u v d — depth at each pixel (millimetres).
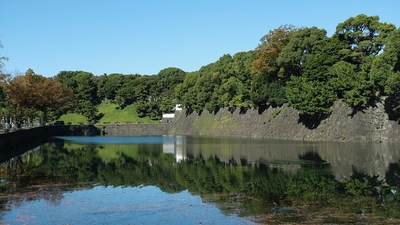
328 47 63062
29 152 55000
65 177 33094
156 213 21078
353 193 24406
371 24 61531
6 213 21297
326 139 60969
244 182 29188
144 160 44594
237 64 90188
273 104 79375
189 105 113750
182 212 21172
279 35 75125
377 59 51219
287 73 74812
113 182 30641
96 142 76750
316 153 44750
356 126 56969
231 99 91750
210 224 18766
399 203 21703
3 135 53000
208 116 104875
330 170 32969
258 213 20406
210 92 102688
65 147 64125
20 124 85375
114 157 48125
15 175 34188
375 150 45125
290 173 32219
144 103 139250
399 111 53938
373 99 56938
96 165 40594
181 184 29406
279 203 22484
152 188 28109
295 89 64500
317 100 61438
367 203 21844
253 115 85125
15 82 82062
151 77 149750
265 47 75938
